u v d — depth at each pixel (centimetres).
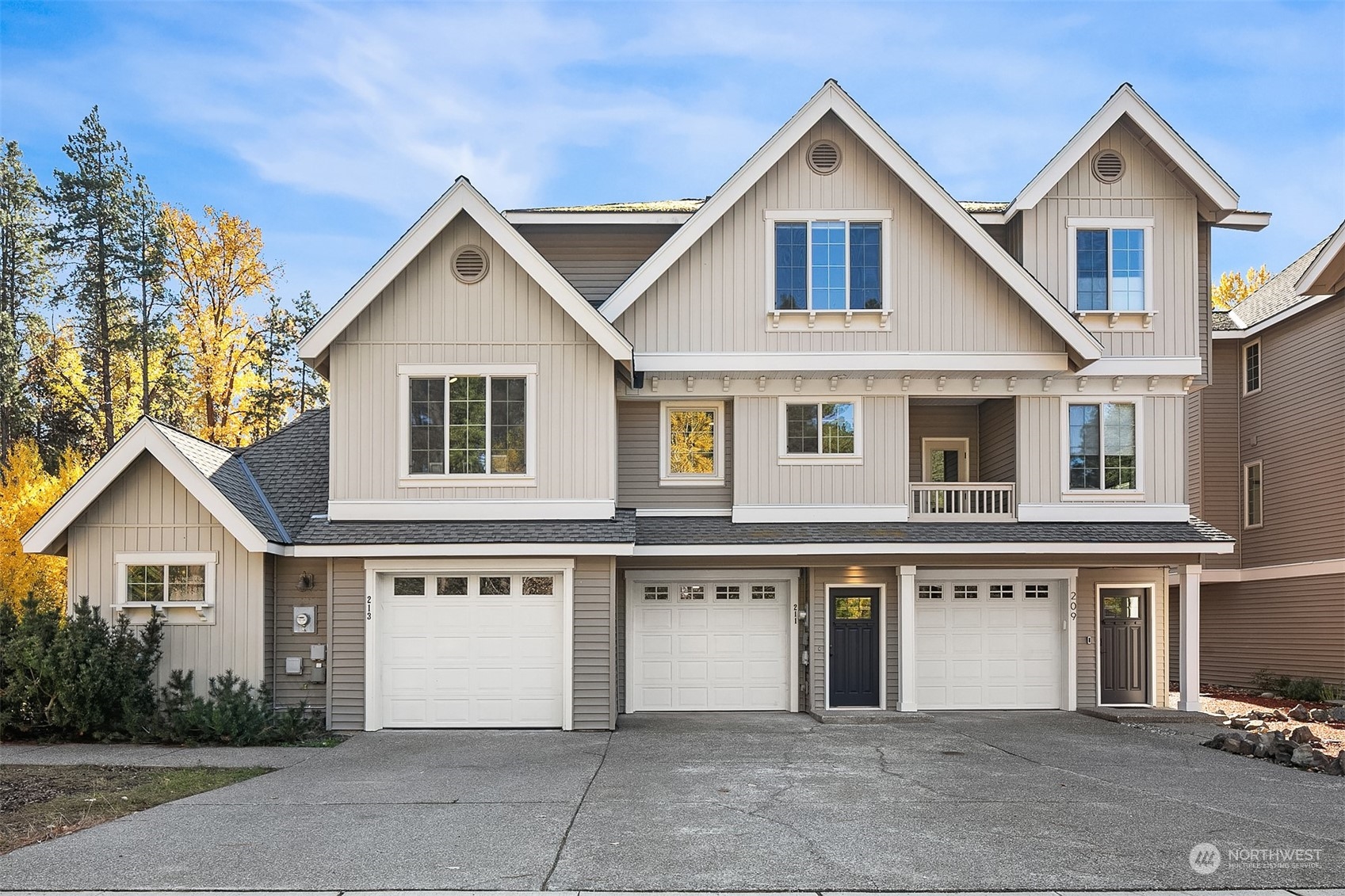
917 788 1180
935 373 1831
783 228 1834
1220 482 2552
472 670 1686
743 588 1923
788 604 1919
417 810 1060
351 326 1719
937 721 1767
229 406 3822
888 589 1878
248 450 1934
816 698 1855
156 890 799
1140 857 897
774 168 1834
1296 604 2320
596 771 1291
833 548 1755
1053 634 1948
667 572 1897
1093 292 1902
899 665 1828
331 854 895
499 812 1053
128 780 1225
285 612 1706
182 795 1146
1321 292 2191
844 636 1881
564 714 1656
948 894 801
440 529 1670
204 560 1642
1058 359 1814
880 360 1806
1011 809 1075
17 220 4003
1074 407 1898
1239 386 2573
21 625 1544
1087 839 953
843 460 1852
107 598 1639
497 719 1678
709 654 1916
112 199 3700
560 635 1686
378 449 1711
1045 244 1902
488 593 1695
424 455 1712
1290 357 2366
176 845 926
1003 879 831
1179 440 1895
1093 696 1911
